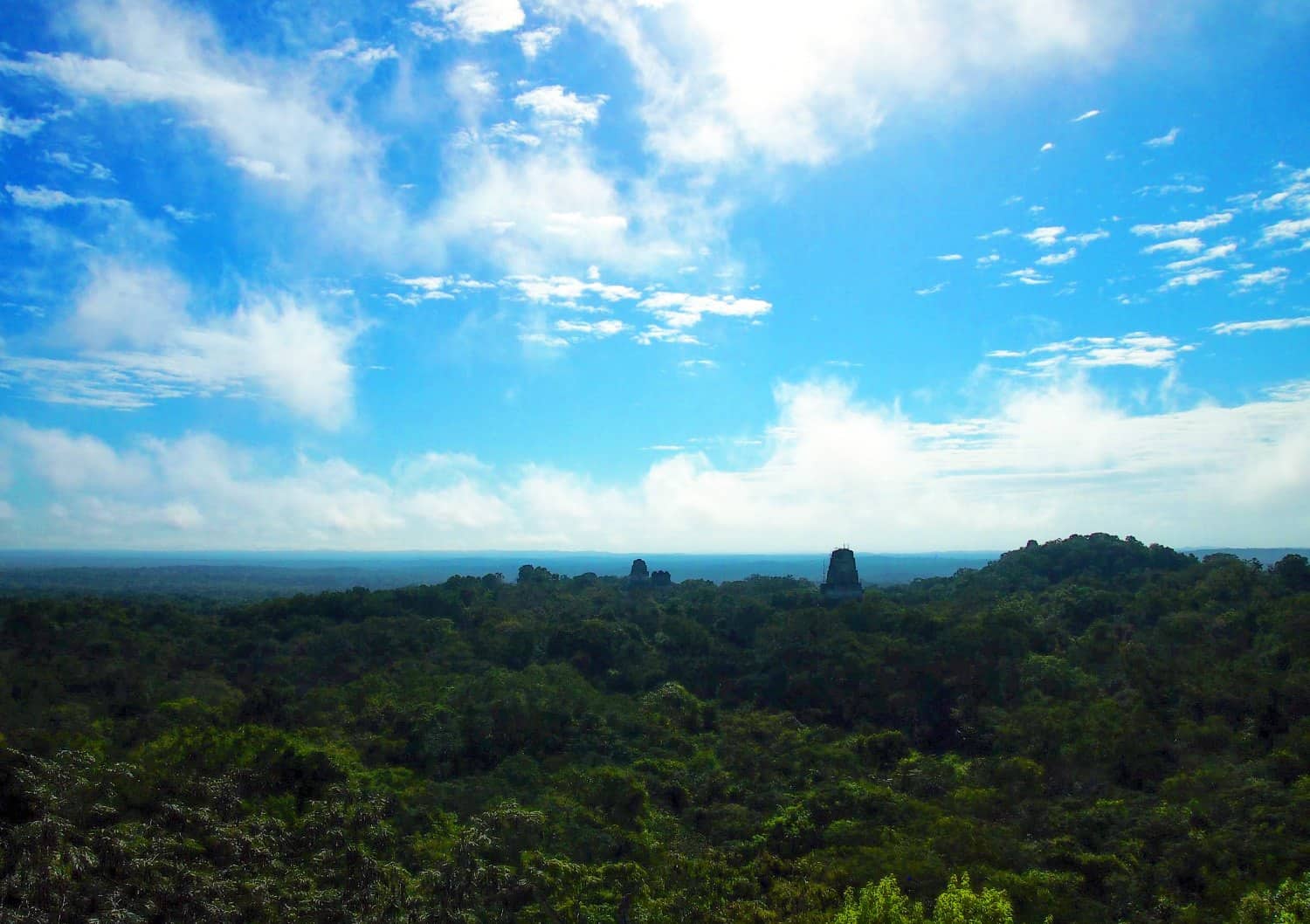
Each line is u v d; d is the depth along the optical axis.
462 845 44.62
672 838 54.56
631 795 57.84
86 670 78.31
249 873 41.03
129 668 79.38
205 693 75.69
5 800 40.84
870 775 64.12
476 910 42.50
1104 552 119.75
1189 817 49.91
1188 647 77.50
